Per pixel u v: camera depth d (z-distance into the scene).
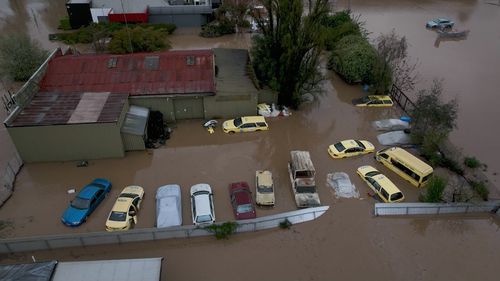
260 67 38.00
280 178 30.84
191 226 25.19
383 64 40.78
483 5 73.62
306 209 27.27
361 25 56.28
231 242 25.66
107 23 55.25
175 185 28.55
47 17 62.53
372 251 25.36
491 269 24.33
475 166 31.94
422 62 49.41
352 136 35.91
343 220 27.38
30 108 31.31
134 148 32.56
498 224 27.72
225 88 35.91
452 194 29.17
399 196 28.31
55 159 31.34
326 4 35.84
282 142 34.81
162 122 35.03
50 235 25.05
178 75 35.72
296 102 38.72
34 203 27.75
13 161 30.12
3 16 61.97
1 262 23.67
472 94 42.25
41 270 19.66
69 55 38.62
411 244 25.95
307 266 24.28
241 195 27.66
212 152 33.22
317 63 39.50
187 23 58.59
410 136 34.88
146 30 49.91
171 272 23.66
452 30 60.59
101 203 27.89
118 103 32.59
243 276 23.59
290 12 34.28
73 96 33.19
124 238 24.75
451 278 23.77
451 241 26.28
